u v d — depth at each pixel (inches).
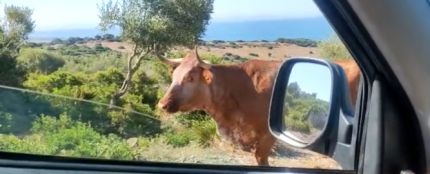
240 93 93.4
